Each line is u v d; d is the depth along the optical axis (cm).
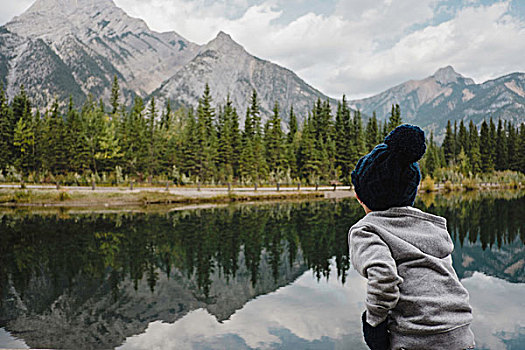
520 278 1148
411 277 129
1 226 2134
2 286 1148
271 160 5853
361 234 138
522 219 2355
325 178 5722
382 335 130
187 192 3844
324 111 6969
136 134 5500
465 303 128
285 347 733
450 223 2225
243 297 1040
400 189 138
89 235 1884
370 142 6419
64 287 1138
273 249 1616
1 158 4859
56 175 4747
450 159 8044
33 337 814
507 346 699
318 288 1105
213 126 6569
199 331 827
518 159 7725
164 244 1698
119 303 1009
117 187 4125
